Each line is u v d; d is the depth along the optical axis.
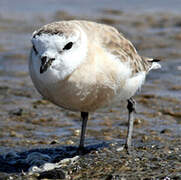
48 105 14.73
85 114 10.86
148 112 13.87
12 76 17.92
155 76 17.66
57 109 14.37
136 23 26.45
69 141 11.61
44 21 26.97
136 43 22.44
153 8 29.94
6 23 26.39
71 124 13.07
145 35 23.97
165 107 14.27
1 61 19.83
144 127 12.61
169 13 28.47
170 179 8.78
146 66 10.96
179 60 19.61
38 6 30.78
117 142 11.45
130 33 24.42
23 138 11.93
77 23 9.74
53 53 8.61
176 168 9.33
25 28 25.50
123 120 13.27
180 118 13.47
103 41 9.71
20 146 11.34
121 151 10.61
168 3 31.20
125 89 10.00
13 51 21.25
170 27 25.42
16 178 9.33
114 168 9.48
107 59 9.42
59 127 12.84
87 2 32.03
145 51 21.06
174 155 10.12
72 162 9.98
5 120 13.29
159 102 14.73
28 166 10.08
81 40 8.98
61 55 8.66
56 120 13.36
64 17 27.83
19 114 13.79
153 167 9.43
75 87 9.15
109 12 29.09
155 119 13.27
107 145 11.21
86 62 9.09
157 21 26.77
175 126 12.70
